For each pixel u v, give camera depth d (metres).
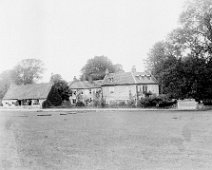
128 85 77.75
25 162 13.18
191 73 51.62
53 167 12.20
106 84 82.44
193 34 53.06
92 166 12.12
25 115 51.62
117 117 39.72
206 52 51.94
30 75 104.88
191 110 49.09
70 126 29.95
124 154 14.24
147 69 92.38
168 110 51.62
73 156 14.20
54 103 82.62
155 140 18.16
